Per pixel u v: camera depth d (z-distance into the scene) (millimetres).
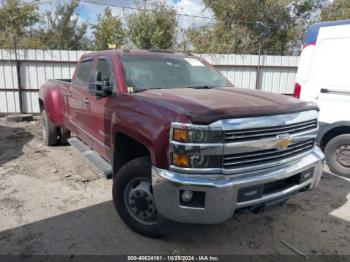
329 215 3998
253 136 2736
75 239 3326
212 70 4668
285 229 3641
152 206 3195
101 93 3781
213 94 3363
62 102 5938
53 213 3883
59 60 11211
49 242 3266
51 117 6270
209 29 18938
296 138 3066
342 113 5332
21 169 5387
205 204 2627
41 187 4652
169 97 3178
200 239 3383
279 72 11906
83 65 5141
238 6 19031
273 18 19922
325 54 5477
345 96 5270
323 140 5730
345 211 4117
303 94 5766
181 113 2688
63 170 5371
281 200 3035
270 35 20234
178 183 2631
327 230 3639
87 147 5102
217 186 2576
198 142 2578
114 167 3650
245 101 3062
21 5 17594
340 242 3396
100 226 3592
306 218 3908
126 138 3572
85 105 4605
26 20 18109
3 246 3184
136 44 16656
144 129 2957
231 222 3758
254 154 2773
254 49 18438
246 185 2695
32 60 11078
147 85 3834
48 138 6754
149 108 3023
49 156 6164
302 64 5789
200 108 2740
